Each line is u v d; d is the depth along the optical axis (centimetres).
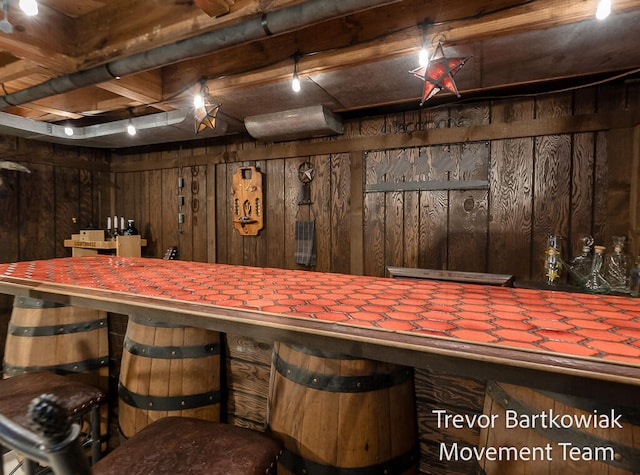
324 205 336
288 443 117
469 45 179
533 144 260
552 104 254
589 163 244
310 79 224
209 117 240
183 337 152
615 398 72
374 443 109
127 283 171
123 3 197
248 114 303
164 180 424
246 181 367
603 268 239
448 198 288
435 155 290
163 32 185
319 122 286
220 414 162
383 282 179
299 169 344
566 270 250
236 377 163
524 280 260
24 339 188
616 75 231
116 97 289
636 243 218
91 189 436
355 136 318
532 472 88
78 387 154
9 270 211
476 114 277
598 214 243
